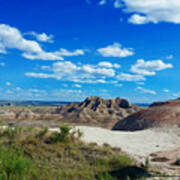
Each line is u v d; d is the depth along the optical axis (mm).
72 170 8656
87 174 8367
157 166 10898
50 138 12141
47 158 9648
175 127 26656
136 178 8312
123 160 10289
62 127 12727
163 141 20906
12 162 7758
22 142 10969
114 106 75312
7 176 7344
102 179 7805
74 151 10750
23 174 7496
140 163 11211
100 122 59500
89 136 19328
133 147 17203
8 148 9930
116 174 8516
